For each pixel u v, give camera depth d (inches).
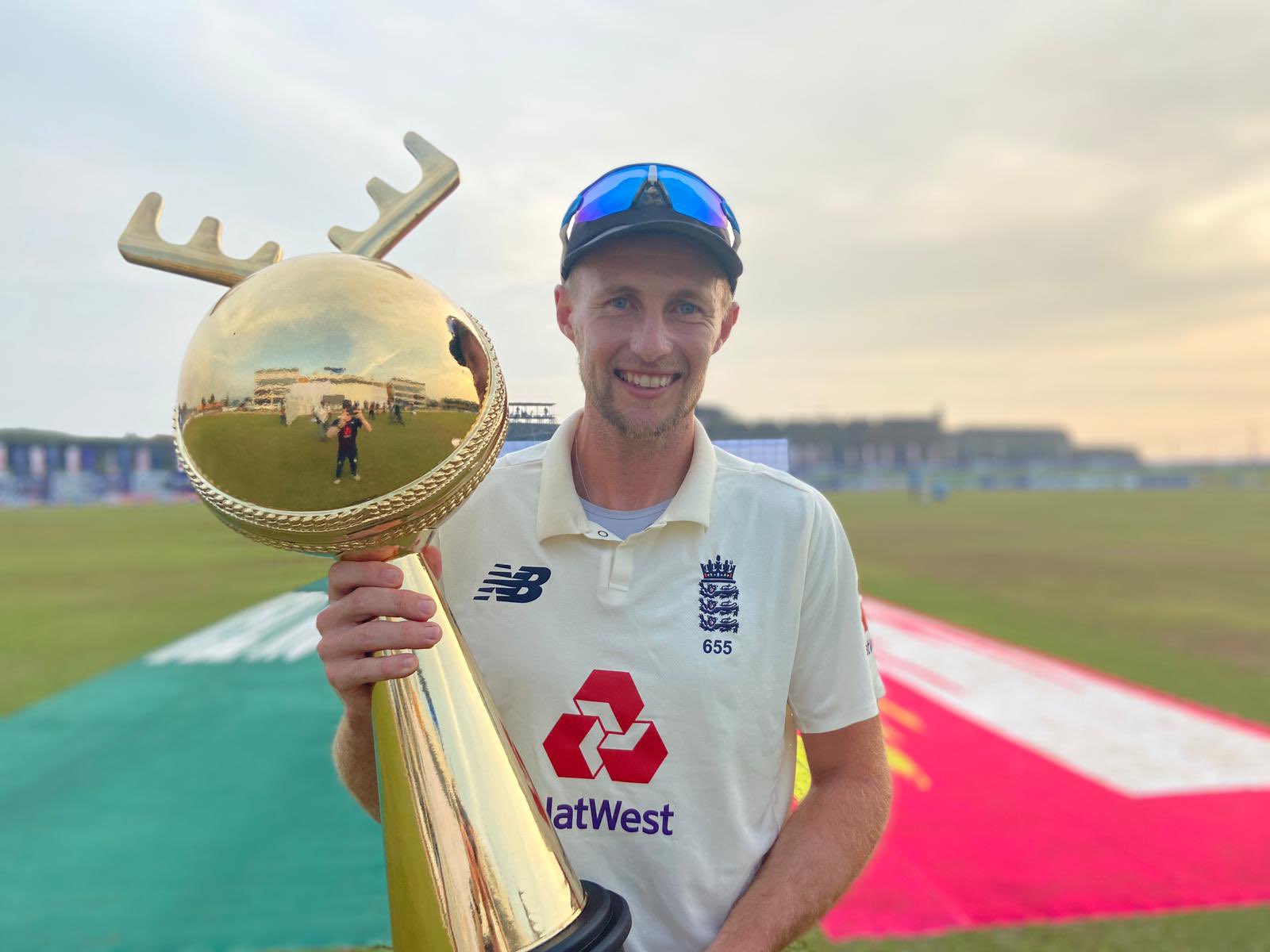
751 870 50.9
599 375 48.4
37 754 175.0
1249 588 477.7
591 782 49.1
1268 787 177.3
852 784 52.7
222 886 119.3
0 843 136.6
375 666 33.5
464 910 32.2
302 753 158.1
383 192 39.6
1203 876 137.4
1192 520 1050.7
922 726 221.3
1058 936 119.3
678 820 48.8
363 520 31.4
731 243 48.8
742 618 50.2
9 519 932.0
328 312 30.6
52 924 112.2
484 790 33.5
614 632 49.4
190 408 31.4
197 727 179.2
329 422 29.9
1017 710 235.5
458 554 51.8
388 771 33.7
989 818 161.0
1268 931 120.3
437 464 31.7
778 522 52.0
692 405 49.6
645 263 46.6
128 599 396.5
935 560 630.5
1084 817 162.1
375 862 110.9
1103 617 383.6
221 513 31.9
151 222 37.0
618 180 47.1
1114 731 216.4
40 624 336.2
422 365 31.1
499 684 50.1
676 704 48.9
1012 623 369.1
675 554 50.6
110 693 218.2
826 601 52.8
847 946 116.0
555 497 50.8
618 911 36.4
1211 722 223.1
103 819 143.8
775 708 51.1
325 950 102.6
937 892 131.6
